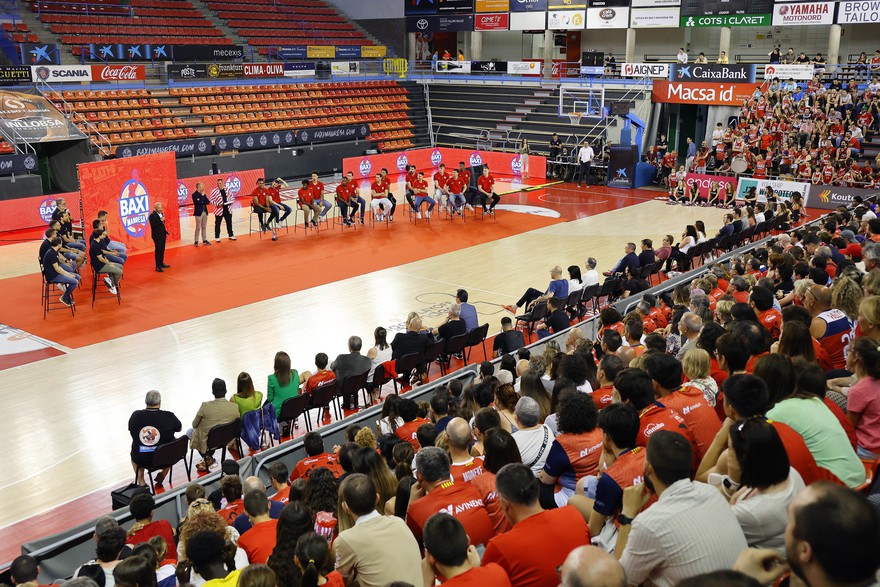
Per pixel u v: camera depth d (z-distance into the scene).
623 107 33.50
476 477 4.99
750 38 37.62
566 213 26.89
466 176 25.91
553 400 6.72
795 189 27.20
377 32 44.12
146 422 9.30
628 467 4.21
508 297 17.53
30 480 10.02
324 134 33.91
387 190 25.23
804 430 4.28
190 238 22.69
